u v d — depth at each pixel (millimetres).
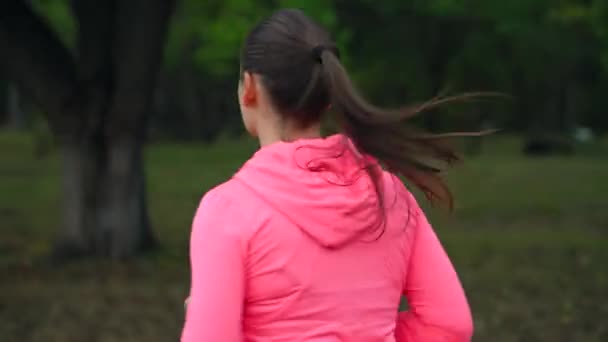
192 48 87938
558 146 84938
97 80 24047
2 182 53344
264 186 3934
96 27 23719
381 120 3924
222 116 107438
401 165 3992
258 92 4164
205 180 52312
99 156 24562
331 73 3965
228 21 48812
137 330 17062
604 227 33906
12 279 22250
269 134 4203
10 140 92125
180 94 106625
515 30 58938
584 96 134000
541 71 92875
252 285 3908
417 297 4375
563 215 37844
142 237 25422
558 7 53969
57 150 78125
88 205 24703
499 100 4871
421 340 4410
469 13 67750
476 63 81500
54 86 23641
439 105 4094
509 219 36406
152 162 68375
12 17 22812
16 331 16922
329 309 3943
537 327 17062
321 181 3924
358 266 4023
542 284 21766
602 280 22266
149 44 23328
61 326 17359
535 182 52688
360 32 71875
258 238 3871
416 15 70375
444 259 4406
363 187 3973
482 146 98188
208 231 3885
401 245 4227
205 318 3746
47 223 35062
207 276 3801
